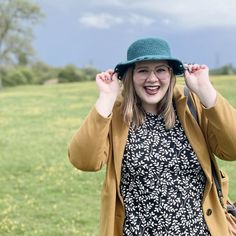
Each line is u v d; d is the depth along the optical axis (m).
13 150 16.19
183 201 3.58
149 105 3.65
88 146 3.46
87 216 9.10
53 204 9.96
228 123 3.46
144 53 3.50
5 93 47.84
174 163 3.57
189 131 3.61
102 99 3.51
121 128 3.61
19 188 11.33
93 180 11.84
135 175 3.57
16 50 71.94
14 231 8.27
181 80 3.88
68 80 71.06
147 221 3.58
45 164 13.84
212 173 3.68
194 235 3.58
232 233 3.79
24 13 70.44
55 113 27.08
